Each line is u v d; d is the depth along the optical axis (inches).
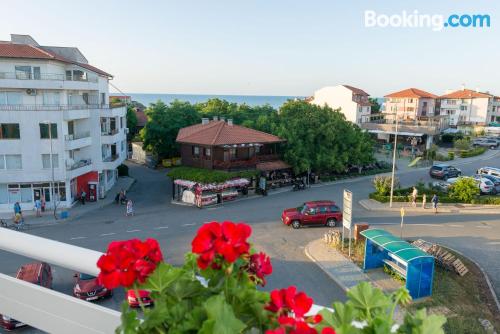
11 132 1301.7
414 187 1510.8
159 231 1124.5
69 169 1358.3
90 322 104.8
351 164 1963.6
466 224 1192.2
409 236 1081.4
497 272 863.7
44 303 112.2
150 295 72.5
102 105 1569.9
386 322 65.0
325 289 771.4
